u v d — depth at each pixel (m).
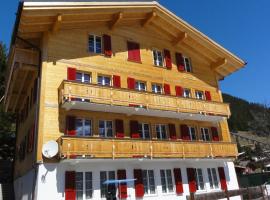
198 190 20.30
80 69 18.12
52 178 15.13
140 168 18.14
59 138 15.52
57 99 16.72
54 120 16.22
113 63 19.66
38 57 18.11
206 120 22.72
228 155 21.77
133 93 18.53
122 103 17.89
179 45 23.73
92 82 18.36
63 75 17.39
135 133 18.77
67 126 16.39
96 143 16.09
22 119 22.64
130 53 20.77
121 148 16.88
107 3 18.66
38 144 15.36
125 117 18.91
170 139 20.25
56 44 17.75
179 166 20.02
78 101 16.28
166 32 22.98
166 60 22.45
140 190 17.61
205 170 21.27
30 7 15.50
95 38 19.73
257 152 41.84
